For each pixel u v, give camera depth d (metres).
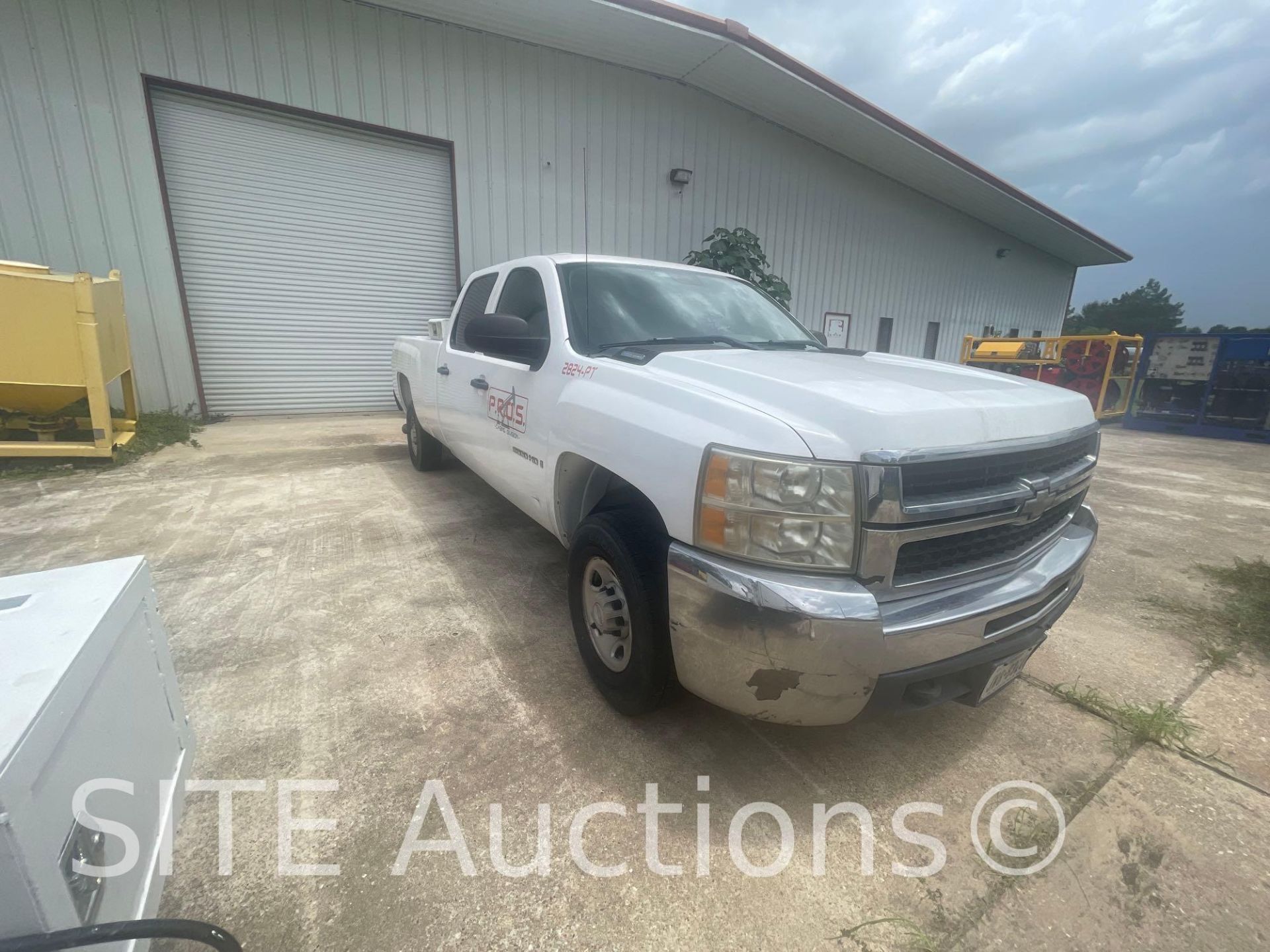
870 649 1.53
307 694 2.25
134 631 1.43
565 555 3.62
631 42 8.82
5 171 6.48
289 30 7.48
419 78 8.30
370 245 8.63
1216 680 2.61
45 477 5.05
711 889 1.55
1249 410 10.45
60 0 6.43
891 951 1.42
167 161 7.29
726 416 1.73
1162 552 4.25
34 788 0.95
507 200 9.25
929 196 14.41
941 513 1.61
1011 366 14.19
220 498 4.58
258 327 8.17
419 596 3.06
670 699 2.11
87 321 5.07
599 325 2.71
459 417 3.85
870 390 1.78
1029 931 1.48
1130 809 1.88
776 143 11.71
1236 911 1.55
